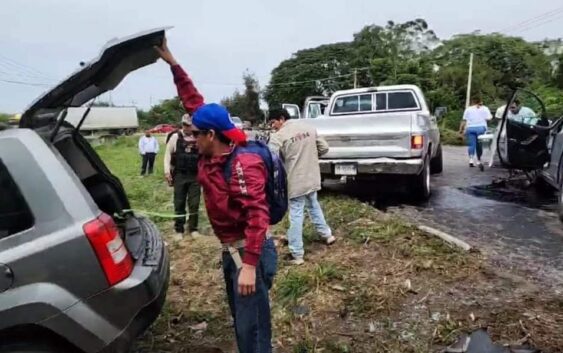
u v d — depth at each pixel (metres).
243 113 68.62
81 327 2.55
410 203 7.98
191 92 3.46
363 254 5.16
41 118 3.20
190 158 6.22
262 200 2.74
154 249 3.35
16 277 2.48
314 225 5.50
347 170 7.66
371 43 64.12
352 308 4.09
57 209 2.57
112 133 50.66
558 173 6.95
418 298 4.20
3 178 2.57
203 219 7.33
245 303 2.91
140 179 13.55
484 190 9.05
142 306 2.76
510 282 4.43
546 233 6.06
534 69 50.12
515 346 3.41
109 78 3.18
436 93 41.62
